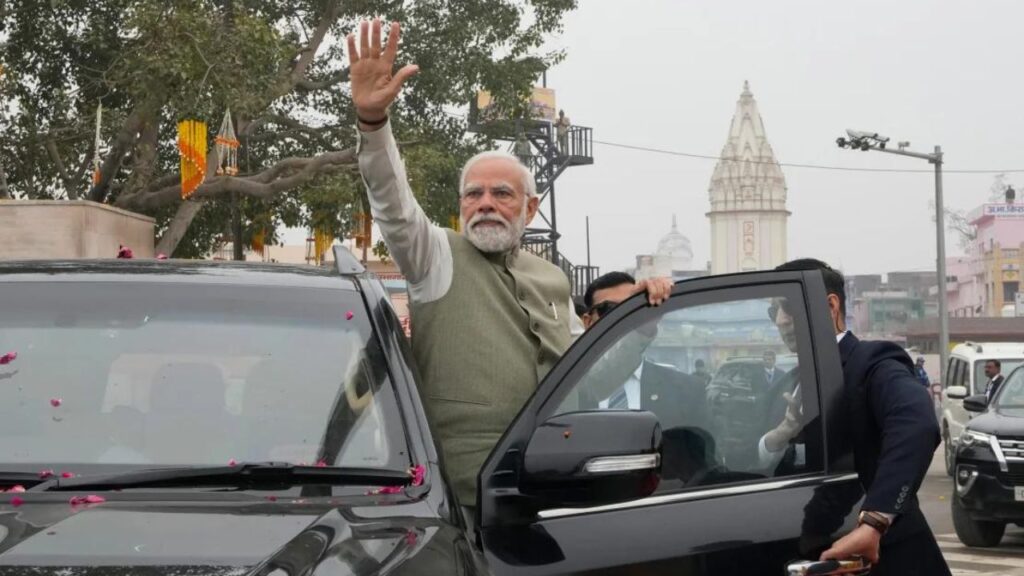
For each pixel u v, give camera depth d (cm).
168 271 322
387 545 235
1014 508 1177
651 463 281
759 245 11981
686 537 327
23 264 326
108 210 2166
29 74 2605
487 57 2791
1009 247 10494
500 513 311
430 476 277
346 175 2417
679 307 349
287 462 275
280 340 302
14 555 212
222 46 2116
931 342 7469
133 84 2112
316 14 2830
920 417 373
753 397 350
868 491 377
